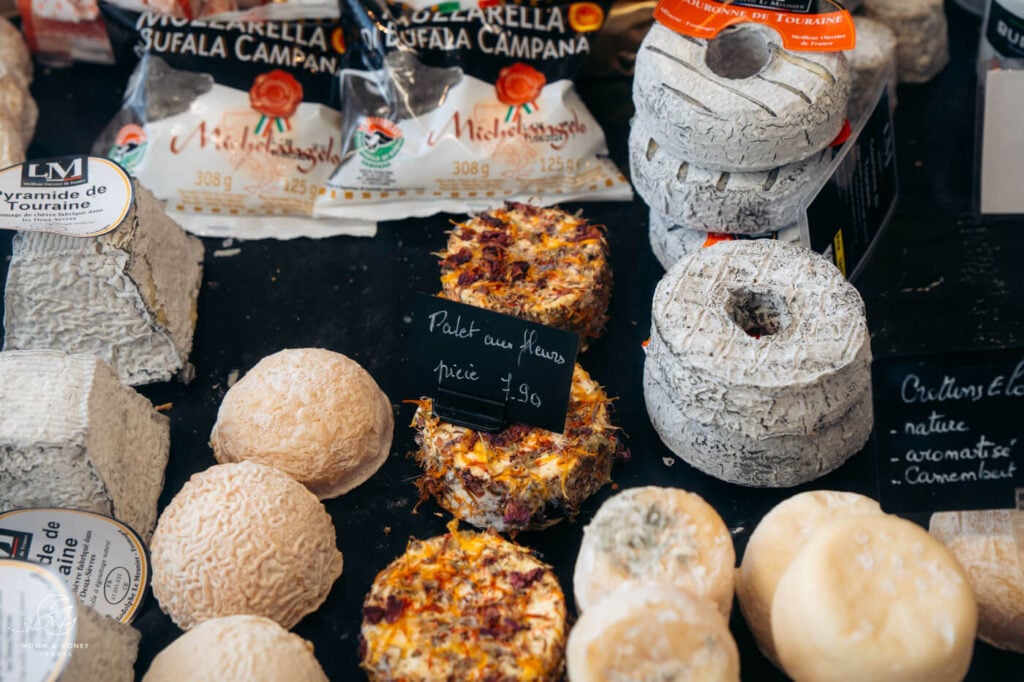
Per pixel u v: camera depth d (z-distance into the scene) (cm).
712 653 35
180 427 54
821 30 50
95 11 65
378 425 51
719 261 49
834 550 37
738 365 45
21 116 65
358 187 61
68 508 46
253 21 63
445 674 39
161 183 61
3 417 44
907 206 61
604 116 67
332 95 64
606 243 56
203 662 39
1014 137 55
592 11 62
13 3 70
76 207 51
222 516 44
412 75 61
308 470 49
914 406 40
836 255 51
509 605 41
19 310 52
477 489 46
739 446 47
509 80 61
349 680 44
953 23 71
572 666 36
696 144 50
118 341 53
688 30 51
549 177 61
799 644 37
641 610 35
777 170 51
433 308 46
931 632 36
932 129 65
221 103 62
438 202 62
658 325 47
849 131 53
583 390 48
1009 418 40
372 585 44
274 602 44
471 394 47
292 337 57
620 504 40
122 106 63
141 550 46
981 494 41
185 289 57
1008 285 57
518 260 53
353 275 60
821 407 45
